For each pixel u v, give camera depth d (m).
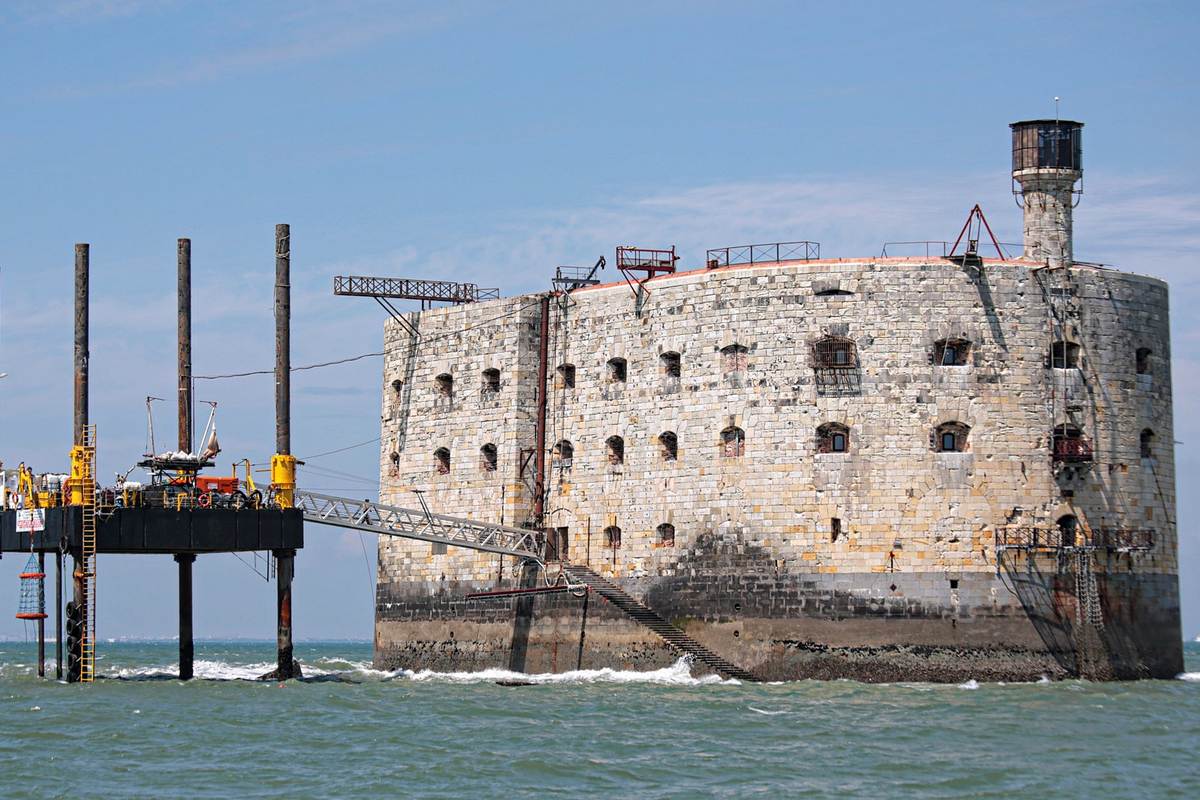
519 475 128.25
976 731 91.31
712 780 77.38
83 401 114.31
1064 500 114.06
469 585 131.25
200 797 73.38
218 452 116.12
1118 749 85.94
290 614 118.50
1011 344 113.88
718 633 116.12
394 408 138.62
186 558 121.81
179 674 126.62
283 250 116.75
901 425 112.88
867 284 113.88
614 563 122.44
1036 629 112.75
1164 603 118.50
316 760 82.12
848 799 73.44
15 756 82.94
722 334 117.38
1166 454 119.12
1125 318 117.00
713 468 117.25
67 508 111.19
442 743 87.25
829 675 112.38
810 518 113.62
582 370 125.62
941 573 112.06
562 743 87.19
